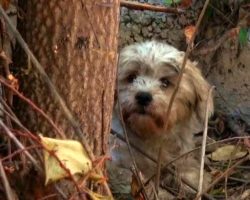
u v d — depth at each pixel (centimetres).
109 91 108
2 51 100
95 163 90
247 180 153
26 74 103
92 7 103
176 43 199
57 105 104
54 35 103
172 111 156
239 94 198
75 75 104
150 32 198
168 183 150
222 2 198
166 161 157
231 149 168
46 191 95
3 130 87
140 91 154
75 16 103
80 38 103
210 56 199
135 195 122
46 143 86
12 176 94
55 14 103
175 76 162
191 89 163
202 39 199
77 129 94
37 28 104
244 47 196
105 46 105
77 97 104
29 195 95
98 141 107
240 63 197
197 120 166
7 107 93
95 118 106
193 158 164
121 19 197
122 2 127
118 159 155
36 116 104
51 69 104
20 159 96
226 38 191
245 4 195
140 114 154
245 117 195
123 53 165
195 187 148
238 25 193
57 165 85
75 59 104
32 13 104
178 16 198
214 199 137
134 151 156
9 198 80
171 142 159
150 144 158
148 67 161
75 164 87
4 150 98
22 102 105
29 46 104
